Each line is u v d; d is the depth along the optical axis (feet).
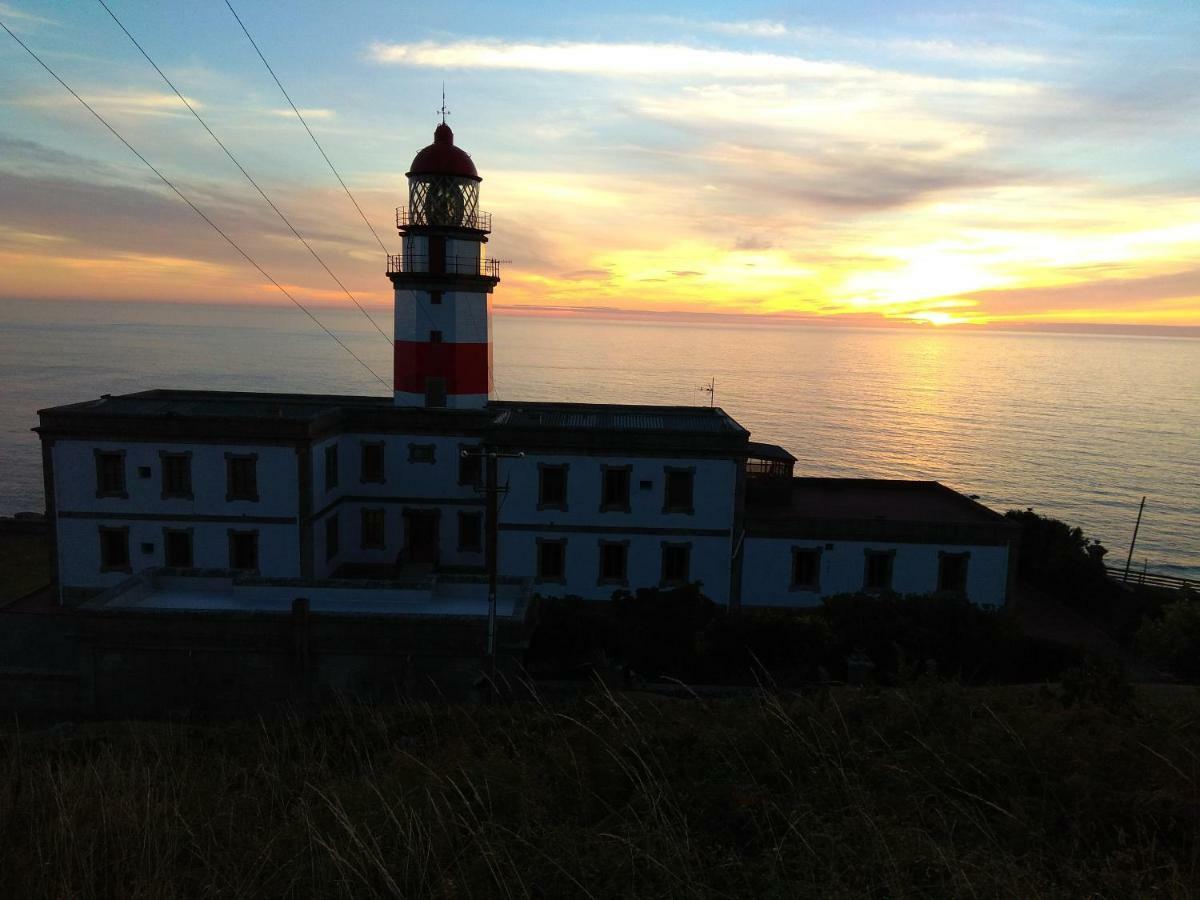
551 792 33.14
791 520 114.21
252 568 117.19
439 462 128.36
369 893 25.05
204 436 115.24
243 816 34.40
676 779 32.71
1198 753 30.12
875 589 114.01
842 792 29.58
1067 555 131.44
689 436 113.39
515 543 116.06
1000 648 97.71
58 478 116.67
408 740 48.52
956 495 136.77
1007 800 28.40
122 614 82.02
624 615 102.94
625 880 24.32
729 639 94.94
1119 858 23.76
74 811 30.73
